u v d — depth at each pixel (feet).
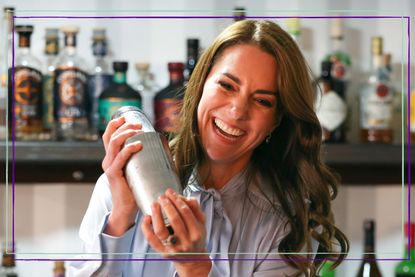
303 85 5.06
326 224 5.41
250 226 5.26
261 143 5.23
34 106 8.07
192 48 8.04
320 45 8.46
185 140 5.15
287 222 5.28
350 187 8.66
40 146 7.98
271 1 8.45
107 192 5.06
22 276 8.43
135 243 4.96
